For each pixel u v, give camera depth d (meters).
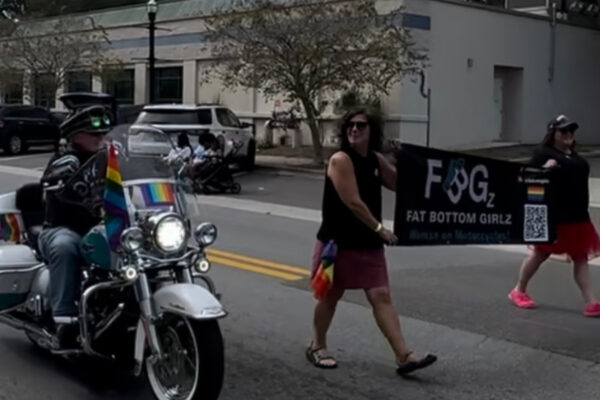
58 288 5.80
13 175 24.00
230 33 26.19
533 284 10.02
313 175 24.80
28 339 7.28
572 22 36.78
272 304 8.69
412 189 7.00
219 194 19.72
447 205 7.20
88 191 5.80
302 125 33.34
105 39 40.53
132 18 41.81
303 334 7.61
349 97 27.81
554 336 7.69
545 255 8.60
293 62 25.30
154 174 5.66
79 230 6.02
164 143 5.81
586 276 8.48
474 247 12.66
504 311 8.61
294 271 10.41
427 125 30.94
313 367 6.67
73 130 6.02
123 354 5.80
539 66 35.47
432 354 6.97
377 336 7.57
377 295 6.45
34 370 6.48
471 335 7.69
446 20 31.28
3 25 40.53
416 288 9.66
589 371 6.70
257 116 35.09
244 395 5.99
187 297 5.19
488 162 7.44
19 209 6.77
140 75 41.03
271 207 17.44
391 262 11.32
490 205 7.46
